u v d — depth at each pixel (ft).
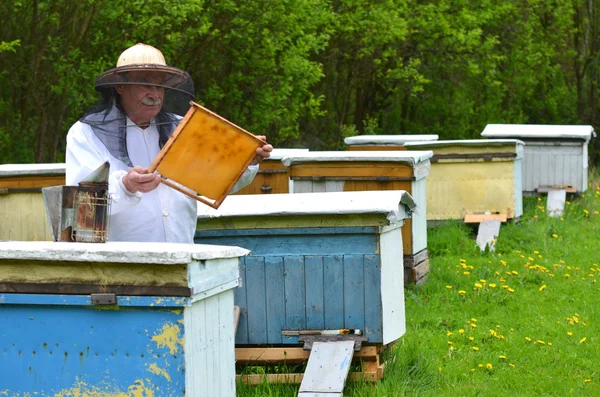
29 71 47.88
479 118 93.09
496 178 42.96
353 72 80.02
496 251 40.16
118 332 12.39
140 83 15.31
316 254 20.25
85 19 46.03
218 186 15.28
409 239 32.81
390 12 73.20
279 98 57.93
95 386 12.50
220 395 13.60
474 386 22.06
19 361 12.69
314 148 82.79
